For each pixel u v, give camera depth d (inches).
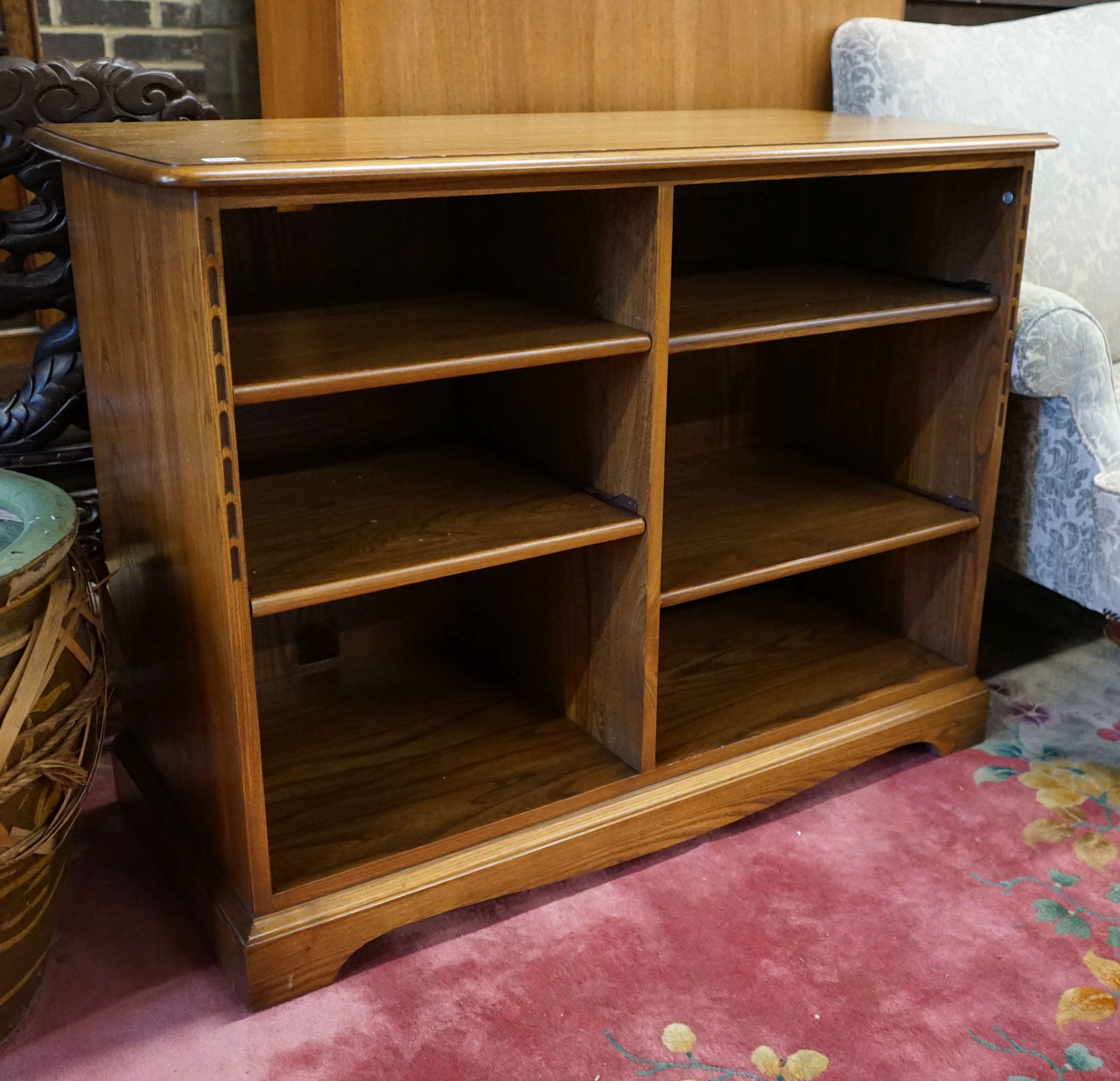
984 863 55.4
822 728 59.6
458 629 67.4
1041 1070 43.7
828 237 65.5
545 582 58.1
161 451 43.8
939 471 62.6
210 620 43.1
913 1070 43.6
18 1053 44.4
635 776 54.1
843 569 71.3
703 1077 43.3
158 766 53.9
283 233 54.4
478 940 50.4
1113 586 59.0
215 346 37.6
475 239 56.5
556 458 54.5
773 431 72.6
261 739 53.5
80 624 43.1
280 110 64.9
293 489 53.3
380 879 48.3
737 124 57.1
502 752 56.2
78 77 52.4
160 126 50.7
